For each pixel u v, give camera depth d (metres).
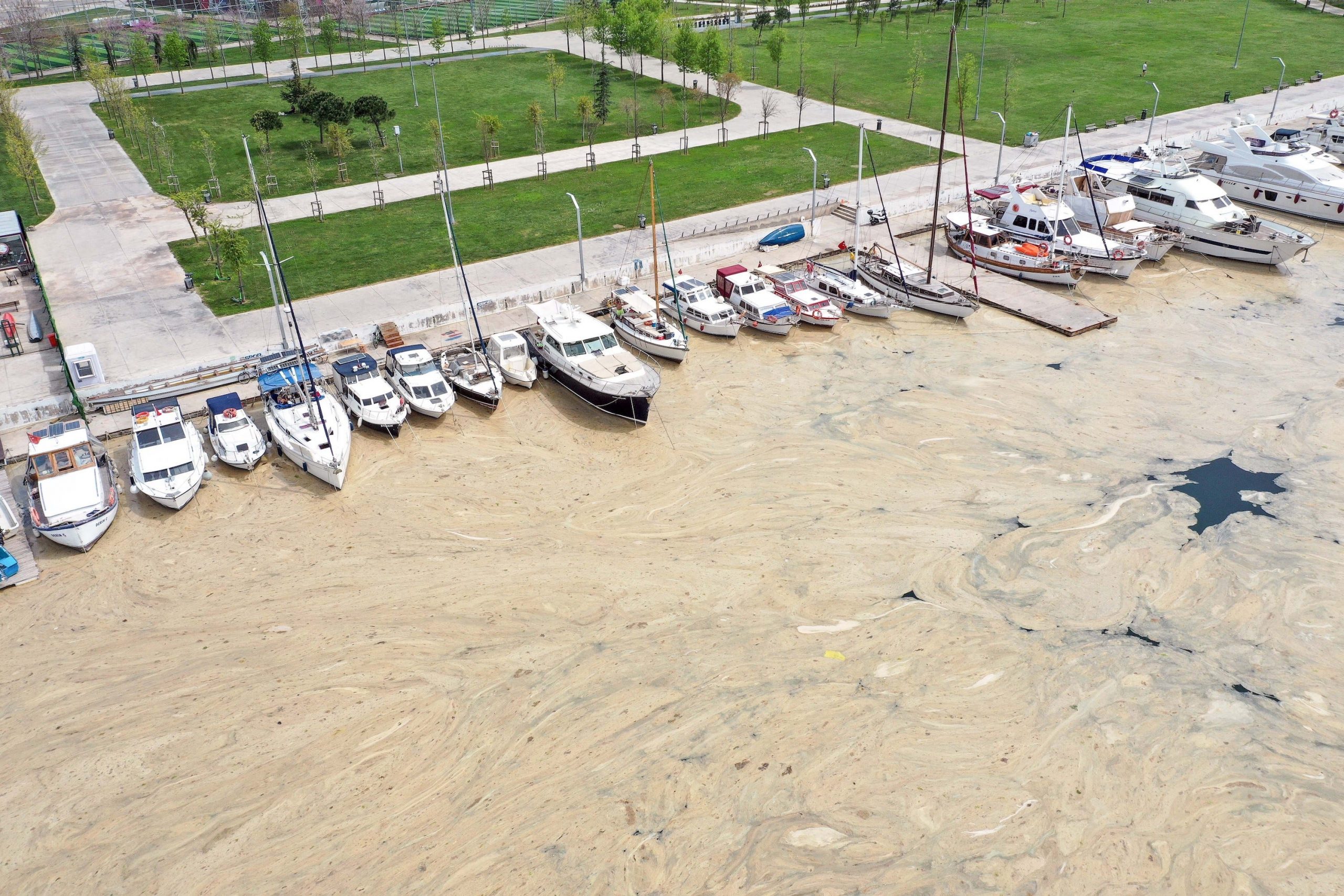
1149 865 22.16
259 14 127.75
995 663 27.58
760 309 45.03
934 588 30.31
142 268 53.03
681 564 31.45
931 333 45.59
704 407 39.94
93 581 31.23
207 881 22.11
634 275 49.28
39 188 66.56
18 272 52.41
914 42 105.06
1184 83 86.25
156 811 23.69
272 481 35.97
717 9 127.00
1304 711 25.94
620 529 33.16
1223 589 29.92
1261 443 36.66
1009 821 23.17
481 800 23.91
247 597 30.38
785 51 102.50
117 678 27.45
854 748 25.06
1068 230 51.94
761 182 64.50
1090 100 81.69
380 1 135.88
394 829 23.22
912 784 24.11
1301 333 44.53
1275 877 21.81
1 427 38.41
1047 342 44.47
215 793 24.12
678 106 84.56
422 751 25.19
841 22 117.06
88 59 100.69
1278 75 88.19
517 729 25.75
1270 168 58.81
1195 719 25.78
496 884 21.94
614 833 23.05
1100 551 31.61
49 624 29.48
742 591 30.30
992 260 51.41
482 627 29.05
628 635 28.70
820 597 30.03
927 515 33.44
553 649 28.23
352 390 38.72
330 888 21.94
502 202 61.78
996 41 103.56
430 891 21.84
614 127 78.94
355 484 35.69
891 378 41.72
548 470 36.34
